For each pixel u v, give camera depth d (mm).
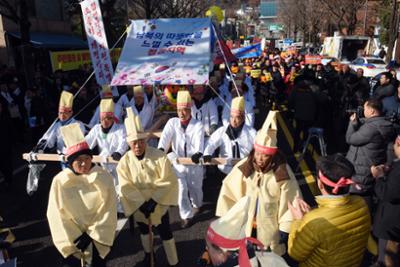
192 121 5164
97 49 7957
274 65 16594
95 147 5648
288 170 3027
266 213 2963
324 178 2410
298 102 8477
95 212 3295
